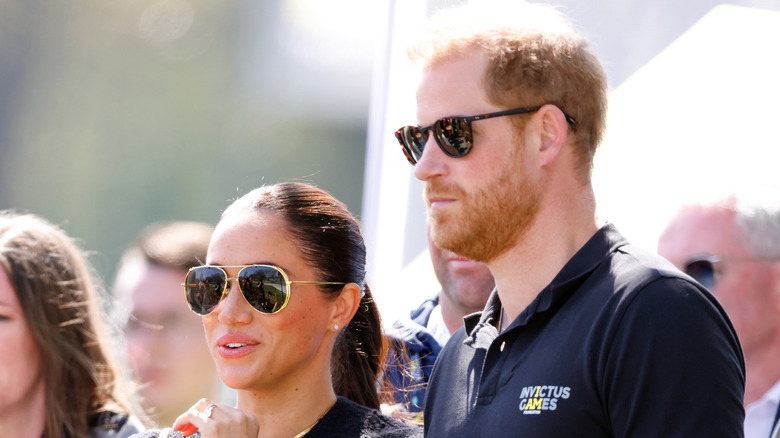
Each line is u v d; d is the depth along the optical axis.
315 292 8.18
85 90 63.72
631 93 12.21
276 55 65.62
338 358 9.49
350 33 65.06
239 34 65.81
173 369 14.51
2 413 10.30
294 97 65.56
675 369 6.24
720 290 10.64
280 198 8.42
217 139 64.88
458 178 7.29
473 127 7.26
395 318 13.08
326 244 8.30
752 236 10.52
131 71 64.44
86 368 10.70
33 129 62.47
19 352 10.35
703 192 10.98
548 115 7.22
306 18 65.31
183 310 14.70
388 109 13.81
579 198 7.37
